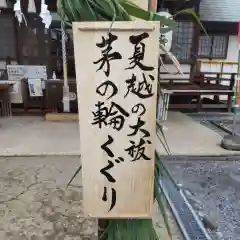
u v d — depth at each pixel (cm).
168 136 548
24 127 612
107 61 127
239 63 482
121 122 133
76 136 545
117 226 153
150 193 141
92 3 128
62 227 254
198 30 802
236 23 892
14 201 299
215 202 310
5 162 407
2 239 236
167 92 711
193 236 247
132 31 124
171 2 769
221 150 473
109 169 138
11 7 722
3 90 705
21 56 761
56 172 375
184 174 381
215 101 919
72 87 729
